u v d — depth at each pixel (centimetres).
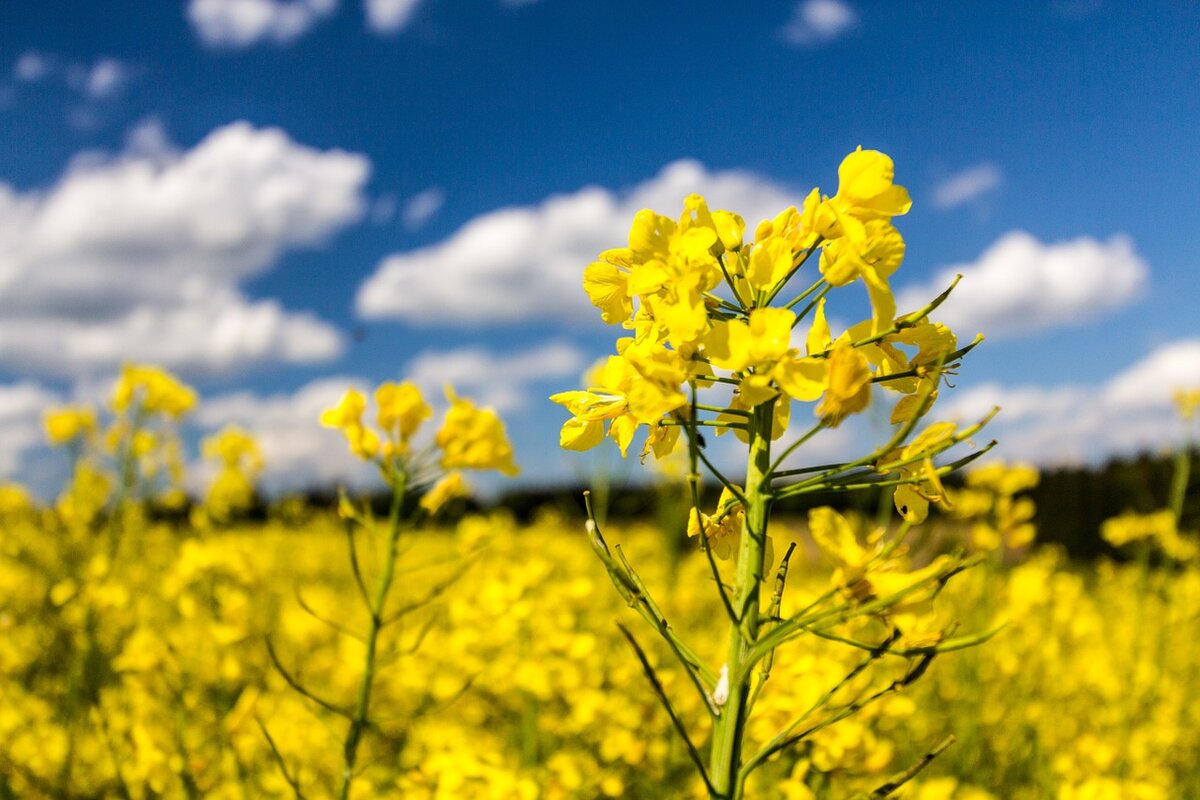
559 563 113
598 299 29
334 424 37
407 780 39
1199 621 100
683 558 125
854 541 26
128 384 69
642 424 28
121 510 67
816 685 36
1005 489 69
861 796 27
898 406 28
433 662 58
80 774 52
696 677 27
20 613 61
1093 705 83
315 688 65
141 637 51
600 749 46
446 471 38
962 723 62
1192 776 69
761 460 27
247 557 59
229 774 48
